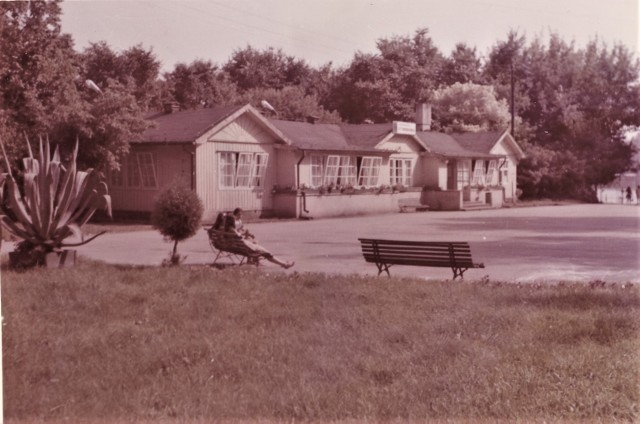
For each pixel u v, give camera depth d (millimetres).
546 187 61906
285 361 7535
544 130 68625
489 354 7652
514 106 62438
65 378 6930
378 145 40531
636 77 66688
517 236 24797
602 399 6457
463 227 29266
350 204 38312
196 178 31172
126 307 10164
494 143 50875
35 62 27188
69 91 29125
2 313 9164
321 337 8422
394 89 65250
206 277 12953
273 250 19984
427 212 42438
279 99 57188
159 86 48906
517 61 71375
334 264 16750
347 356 7695
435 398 6508
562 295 10969
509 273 15203
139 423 5898
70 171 14570
